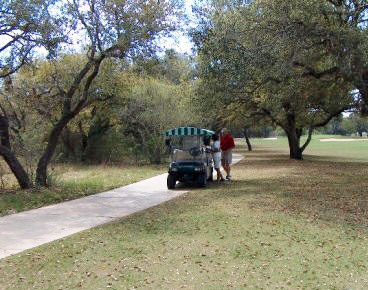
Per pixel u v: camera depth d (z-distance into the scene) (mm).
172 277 6113
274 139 104062
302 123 31188
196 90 18641
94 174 22750
